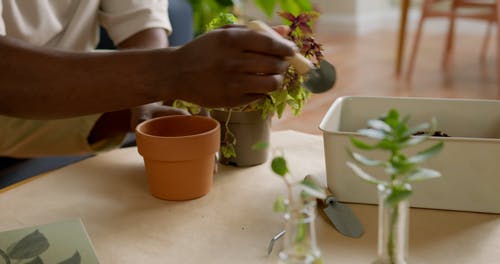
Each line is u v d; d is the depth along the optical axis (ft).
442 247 2.24
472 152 2.39
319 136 3.52
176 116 2.88
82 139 3.88
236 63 2.10
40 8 3.88
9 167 4.19
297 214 1.66
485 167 2.40
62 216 2.60
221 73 2.13
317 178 2.86
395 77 10.07
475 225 2.40
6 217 2.60
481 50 12.00
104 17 4.15
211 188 2.83
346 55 11.98
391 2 15.55
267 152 3.11
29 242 2.27
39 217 2.59
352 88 9.41
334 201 2.48
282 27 2.67
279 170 1.78
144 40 4.05
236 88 2.14
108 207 2.68
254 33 2.11
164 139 2.59
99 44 5.36
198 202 2.70
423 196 2.52
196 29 6.28
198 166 2.67
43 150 4.01
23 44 2.46
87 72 2.33
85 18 4.10
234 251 2.26
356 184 2.55
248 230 2.42
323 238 2.33
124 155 3.33
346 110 3.00
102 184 2.93
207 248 2.29
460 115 2.90
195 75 2.16
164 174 2.68
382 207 1.72
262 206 2.64
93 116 3.81
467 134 2.91
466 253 2.20
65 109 2.40
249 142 3.02
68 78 2.35
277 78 2.18
